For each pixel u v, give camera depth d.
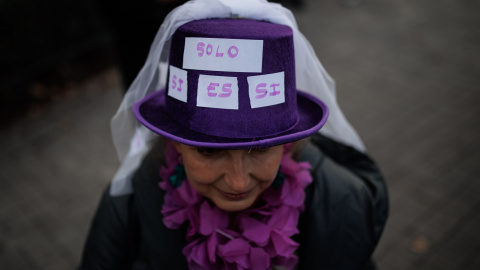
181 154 1.14
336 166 1.37
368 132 3.89
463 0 6.25
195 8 1.03
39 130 4.00
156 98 1.20
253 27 0.97
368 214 1.31
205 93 0.95
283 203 1.19
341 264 1.29
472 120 4.00
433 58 4.96
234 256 1.11
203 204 1.15
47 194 3.36
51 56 4.30
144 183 1.29
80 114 4.17
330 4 6.15
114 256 1.32
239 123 0.94
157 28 2.27
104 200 1.36
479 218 3.06
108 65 4.73
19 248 2.97
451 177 3.40
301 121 1.09
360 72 4.75
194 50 0.95
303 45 1.15
